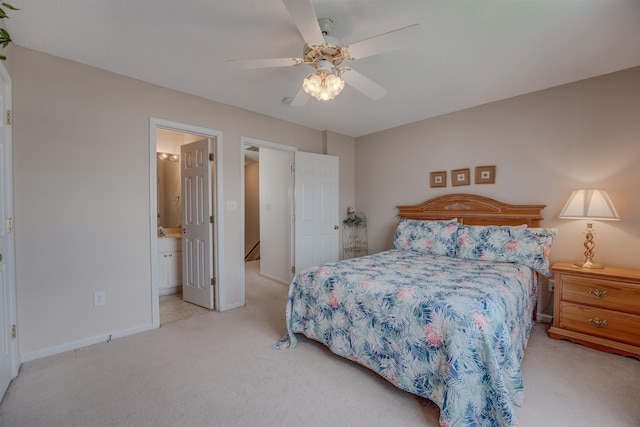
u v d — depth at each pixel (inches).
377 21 71.5
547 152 113.4
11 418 60.4
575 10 67.2
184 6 65.8
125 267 100.7
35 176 84.0
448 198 139.6
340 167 177.0
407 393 69.8
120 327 99.8
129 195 101.3
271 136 144.6
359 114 142.0
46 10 66.7
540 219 114.7
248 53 86.3
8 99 77.2
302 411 63.7
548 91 112.6
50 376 75.7
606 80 100.7
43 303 85.5
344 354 79.5
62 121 88.4
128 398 67.4
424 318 63.8
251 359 85.6
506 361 59.9
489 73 99.6
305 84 71.9
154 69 96.0
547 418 60.7
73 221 90.5
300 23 57.3
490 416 55.6
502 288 74.2
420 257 117.5
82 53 86.0
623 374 76.5
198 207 133.6
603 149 101.7
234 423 59.9
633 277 84.0
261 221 197.6
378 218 173.2
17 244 81.1
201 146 131.0
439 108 134.2
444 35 77.3
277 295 152.2
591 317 91.4
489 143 128.0
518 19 70.7
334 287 83.7
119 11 67.4
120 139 99.3
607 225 101.3
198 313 124.5
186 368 80.4
